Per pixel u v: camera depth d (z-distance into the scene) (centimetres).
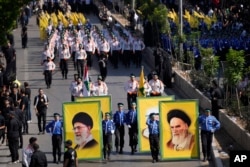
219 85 8406
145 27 11012
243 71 7850
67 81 9588
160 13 10450
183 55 9756
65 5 14262
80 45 9825
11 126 6631
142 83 7825
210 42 10462
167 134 6644
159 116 6644
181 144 6656
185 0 13450
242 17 11588
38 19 13500
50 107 8312
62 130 6669
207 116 6569
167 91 9019
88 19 14112
